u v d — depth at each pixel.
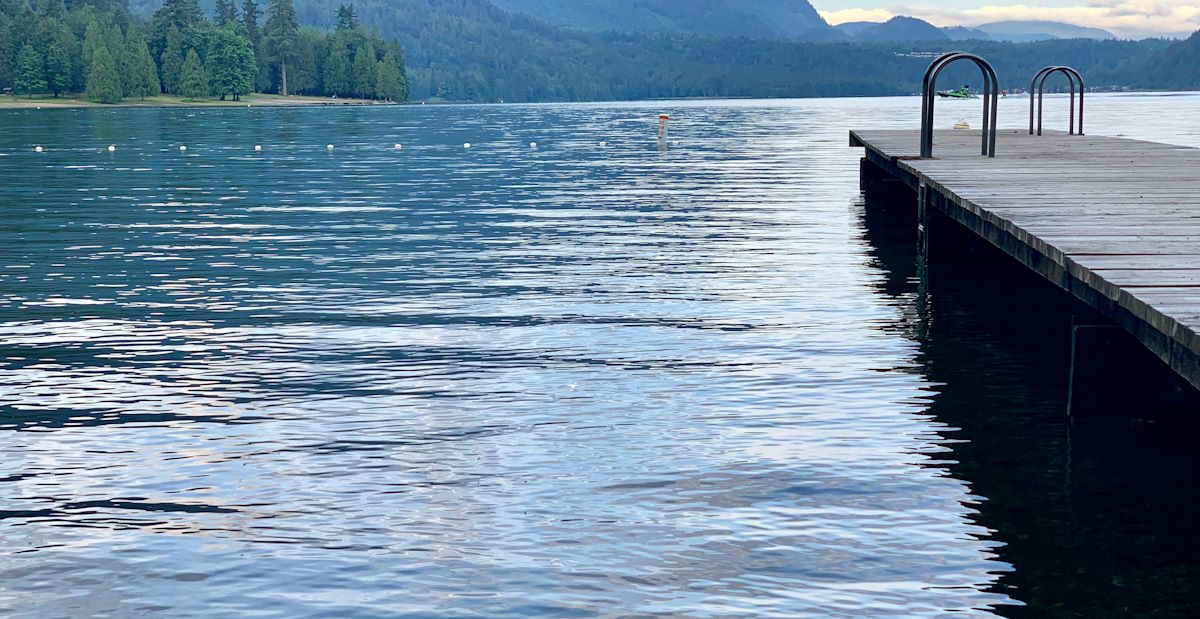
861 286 13.51
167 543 5.83
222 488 6.61
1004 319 11.48
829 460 7.02
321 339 10.64
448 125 83.31
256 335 10.84
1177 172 14.36
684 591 5.21
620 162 38.00
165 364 9.70
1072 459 7.02
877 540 5.76
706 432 7.62
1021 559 5.52
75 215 21.89
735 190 26.81
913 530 5.89
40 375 9.36
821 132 60.78
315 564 5.55
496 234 18.66
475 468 6.91
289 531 5.96
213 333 10.95
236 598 5.22
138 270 14.95
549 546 5.72
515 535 5.86
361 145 51.84
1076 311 10.08
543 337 10.67
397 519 6.11
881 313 11.83
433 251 16.64
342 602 5.16
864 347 10.21
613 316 11.69
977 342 10.41
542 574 5.40
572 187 28.16
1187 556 5.53
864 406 8.27
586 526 5.98
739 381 9.00
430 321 11.46
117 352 10.17
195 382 9.07
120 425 7.90
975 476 6.72
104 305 12.47
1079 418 7.93
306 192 27.16
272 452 7.26
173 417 8.09
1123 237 8.70
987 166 15.75
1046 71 24.91
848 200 24.19
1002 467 6.87
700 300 12.57
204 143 53.47
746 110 135.88
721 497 6.38
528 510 6.21
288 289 13.43
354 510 6.25
